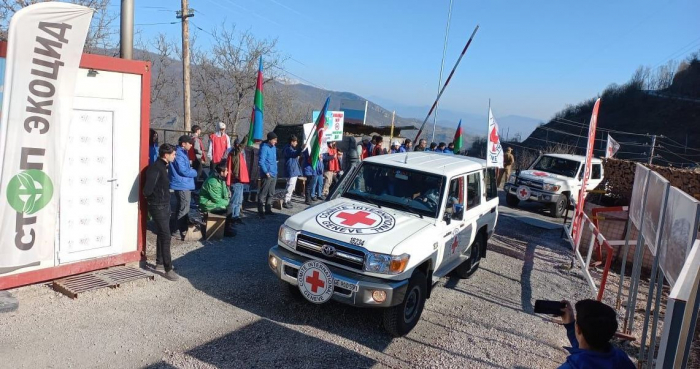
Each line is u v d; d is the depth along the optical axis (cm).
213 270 694
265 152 1016
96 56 593
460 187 661
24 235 518
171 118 2783
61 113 521
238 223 975
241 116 3067
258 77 970
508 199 1608
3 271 511
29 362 425
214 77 2917
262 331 525
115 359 443
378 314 599
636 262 589
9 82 479
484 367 501
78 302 550
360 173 671
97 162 616
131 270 648
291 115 3638
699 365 527
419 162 686
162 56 2748
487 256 928
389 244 514
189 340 490
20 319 499
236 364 455
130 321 518
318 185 1292
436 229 582
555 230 1260
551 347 567
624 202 1100
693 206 361
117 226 648
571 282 823
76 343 463
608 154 1627
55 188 534
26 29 480
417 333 564
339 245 522
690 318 280
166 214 629
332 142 1374
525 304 699
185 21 1769
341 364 475
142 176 666
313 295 518
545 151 3212
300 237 548
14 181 500
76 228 604
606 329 259
